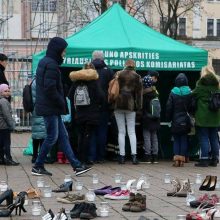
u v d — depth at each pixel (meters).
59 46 9.75
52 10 29.33
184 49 13.02
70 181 8.18
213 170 11.20
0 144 11.84
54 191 7.99
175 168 11.53
